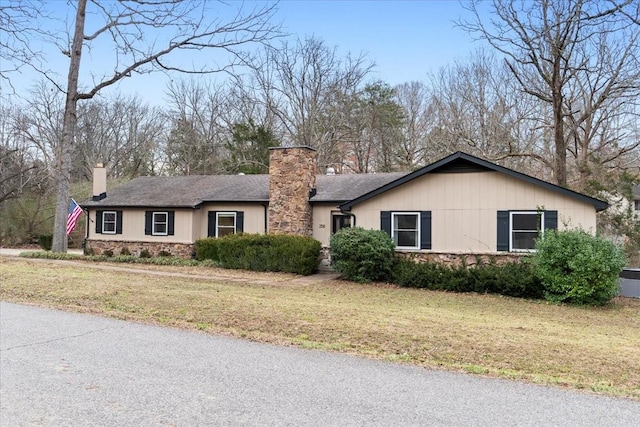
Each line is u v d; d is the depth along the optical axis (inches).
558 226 544.7
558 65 719.7
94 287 410.3
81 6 771.4
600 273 462.9
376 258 578.6
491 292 526.6
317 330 281.3
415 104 1419.8
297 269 633.6
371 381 194.7
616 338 307.7
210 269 660.1
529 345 261.4
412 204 610.9
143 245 816.9
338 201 718.5
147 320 299.3
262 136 1291.8
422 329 291.6
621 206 868.0
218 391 180.4
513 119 1139.9
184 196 820.0
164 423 150.9
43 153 1373.0
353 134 1384.1
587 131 868.6
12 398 169.8
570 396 181.9
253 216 774.5
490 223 574.2
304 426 150.4
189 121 1517.0
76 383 186.5
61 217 790.5
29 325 281.1
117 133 1657.2
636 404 174.6
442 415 161.2
